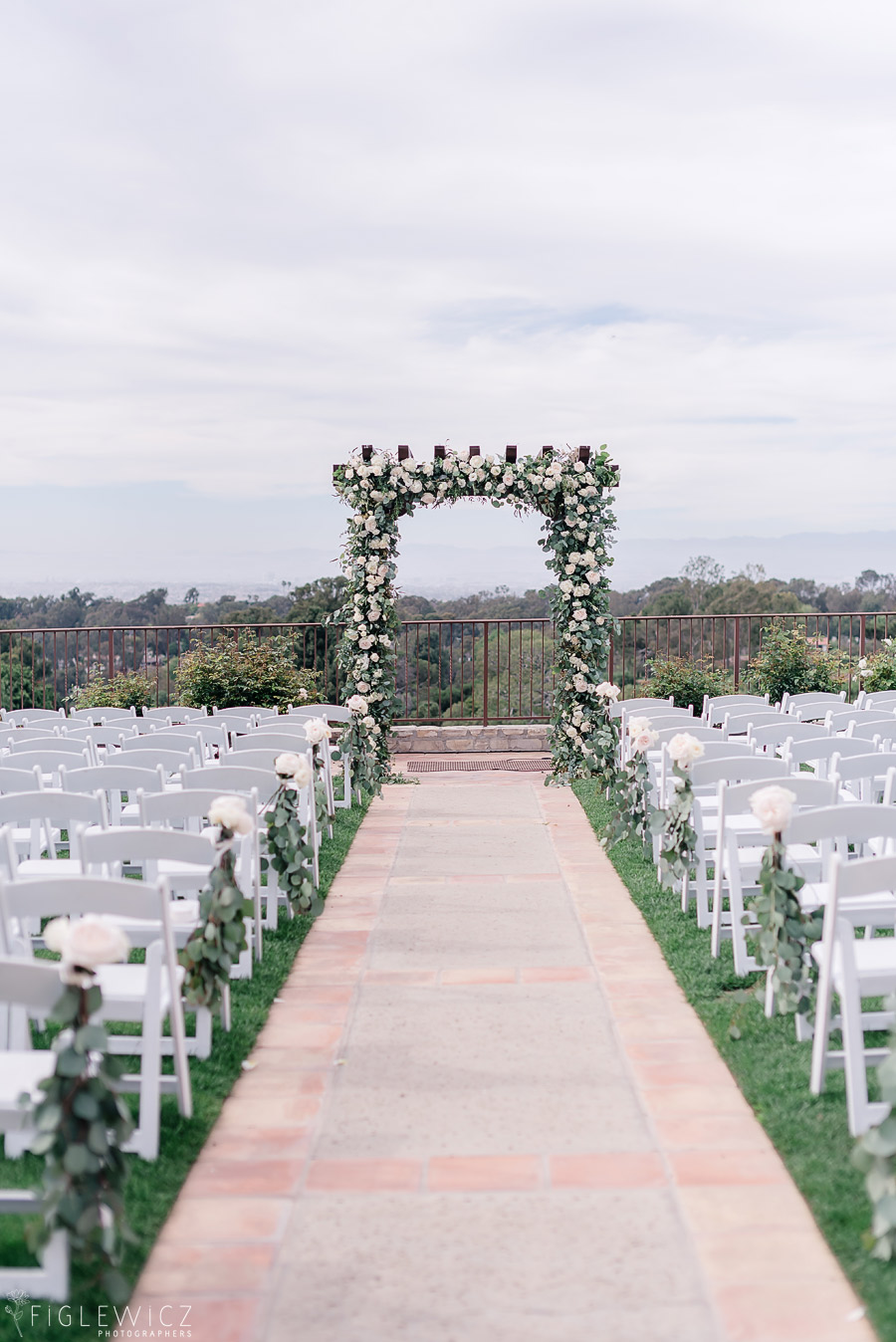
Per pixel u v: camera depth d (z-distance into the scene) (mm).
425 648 11094
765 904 3596
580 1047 3652
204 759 7078
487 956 4645
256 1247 2516
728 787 4324
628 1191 2730
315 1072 3484
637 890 5605
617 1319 2236
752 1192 2721
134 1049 3301
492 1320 2240
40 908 2811
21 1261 2492
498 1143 2992
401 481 9211
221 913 3506
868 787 5367
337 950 4746
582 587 9164
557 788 8922
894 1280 2316
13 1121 2449
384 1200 2707
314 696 10633
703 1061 3527
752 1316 2242
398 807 8141
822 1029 3164
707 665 11258
